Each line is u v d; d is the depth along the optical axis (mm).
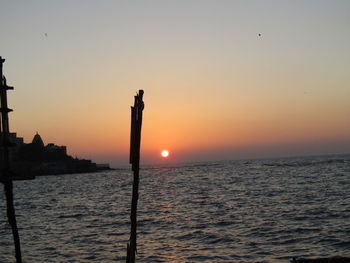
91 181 154125
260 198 55562
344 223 31422
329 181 81562
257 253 23969
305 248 24500
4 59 12891
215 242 27422
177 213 43812
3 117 12969
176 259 23484
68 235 31969
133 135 14453
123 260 23562
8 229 35938
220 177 129500
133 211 15102
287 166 193750
